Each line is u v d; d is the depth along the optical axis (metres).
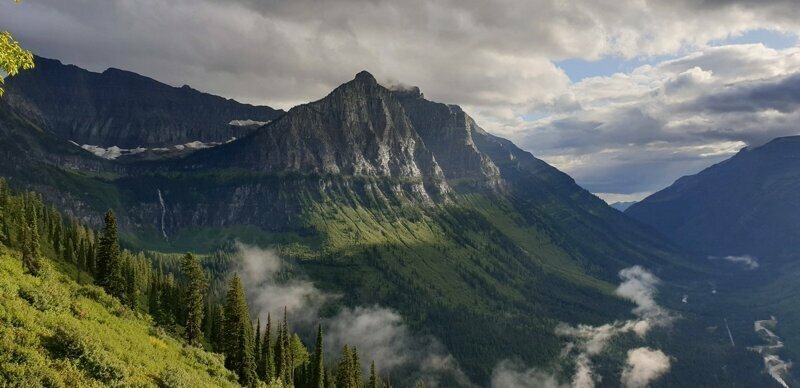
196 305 113.69
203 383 72.06
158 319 127.25
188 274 114.50
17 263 88.19
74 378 45.31
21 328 49.41
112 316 81.50
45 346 48.97
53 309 63.19
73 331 53.94
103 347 59.47
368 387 168.88
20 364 42.38
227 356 108.12
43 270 89.12
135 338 75.44
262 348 120.69
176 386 60.72
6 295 57.75
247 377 104.38
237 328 107.81
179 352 85.06
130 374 55.25
